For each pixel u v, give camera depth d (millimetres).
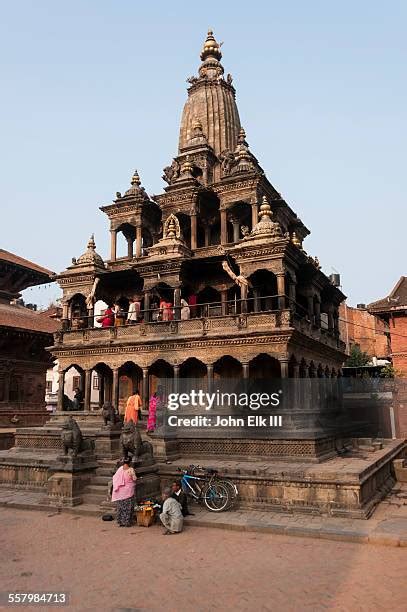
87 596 10461
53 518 17641
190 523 16375
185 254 31141
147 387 28844
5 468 22938
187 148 40812
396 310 37562
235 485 18250
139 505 16844
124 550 13727
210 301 33250
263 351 25609
